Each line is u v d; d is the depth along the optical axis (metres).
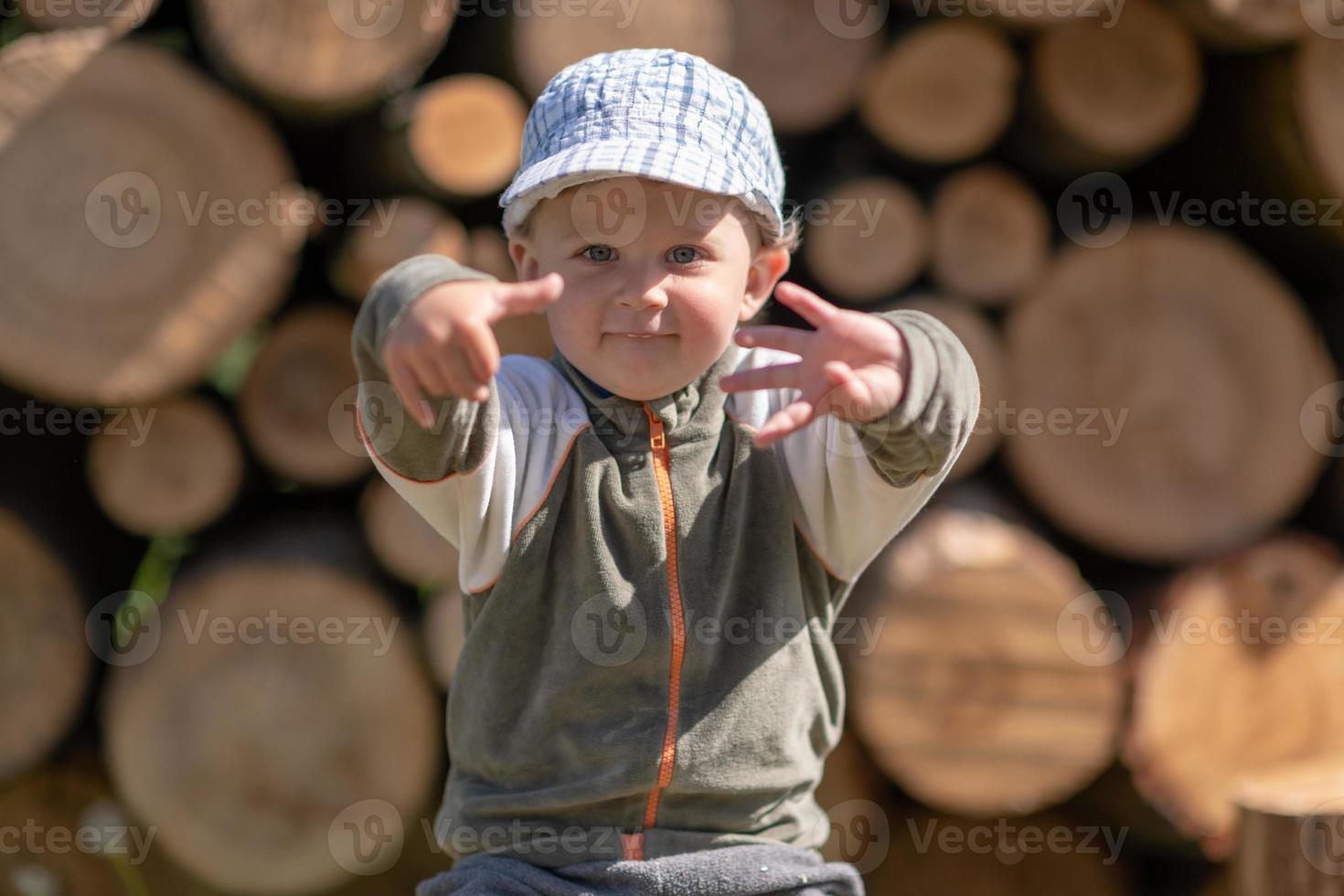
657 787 2.40
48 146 4.25
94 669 4.73
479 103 4.46
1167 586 4.72
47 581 4.52
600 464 2.40
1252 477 4.79
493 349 1.96
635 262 2.34
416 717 4.61
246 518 4.97
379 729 4.58
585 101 2.42
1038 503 4.79
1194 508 4.76
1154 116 4.64
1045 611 4.53
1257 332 4.79
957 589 4.50
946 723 4.51
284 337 4.61
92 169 4.27
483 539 2.39
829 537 2.52
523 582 2.40
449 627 4.60
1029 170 5.08
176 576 4.84
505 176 4.52
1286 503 4.80
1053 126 4.70
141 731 4.50
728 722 2.42
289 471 4.62
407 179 4.53
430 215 4.45
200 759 4.50
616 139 2.34
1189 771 4.54
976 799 4.55
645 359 2.35
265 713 4.53
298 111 4.43
